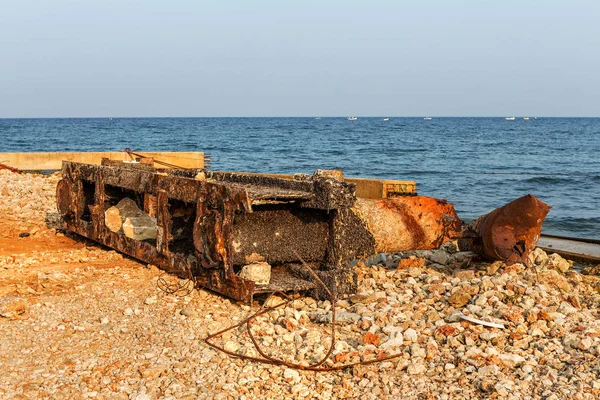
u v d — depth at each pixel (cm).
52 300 686
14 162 1767
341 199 675
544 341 571
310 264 718
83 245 973
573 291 734
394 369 525
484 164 3919
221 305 666
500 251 790
